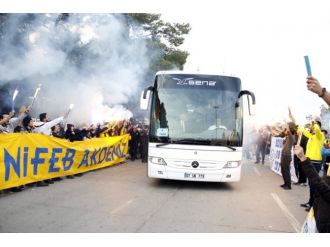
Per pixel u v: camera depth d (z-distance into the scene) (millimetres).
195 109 9797
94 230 5734
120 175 11836
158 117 9812
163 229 5965
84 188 9250
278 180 12523
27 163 8727
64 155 10320
